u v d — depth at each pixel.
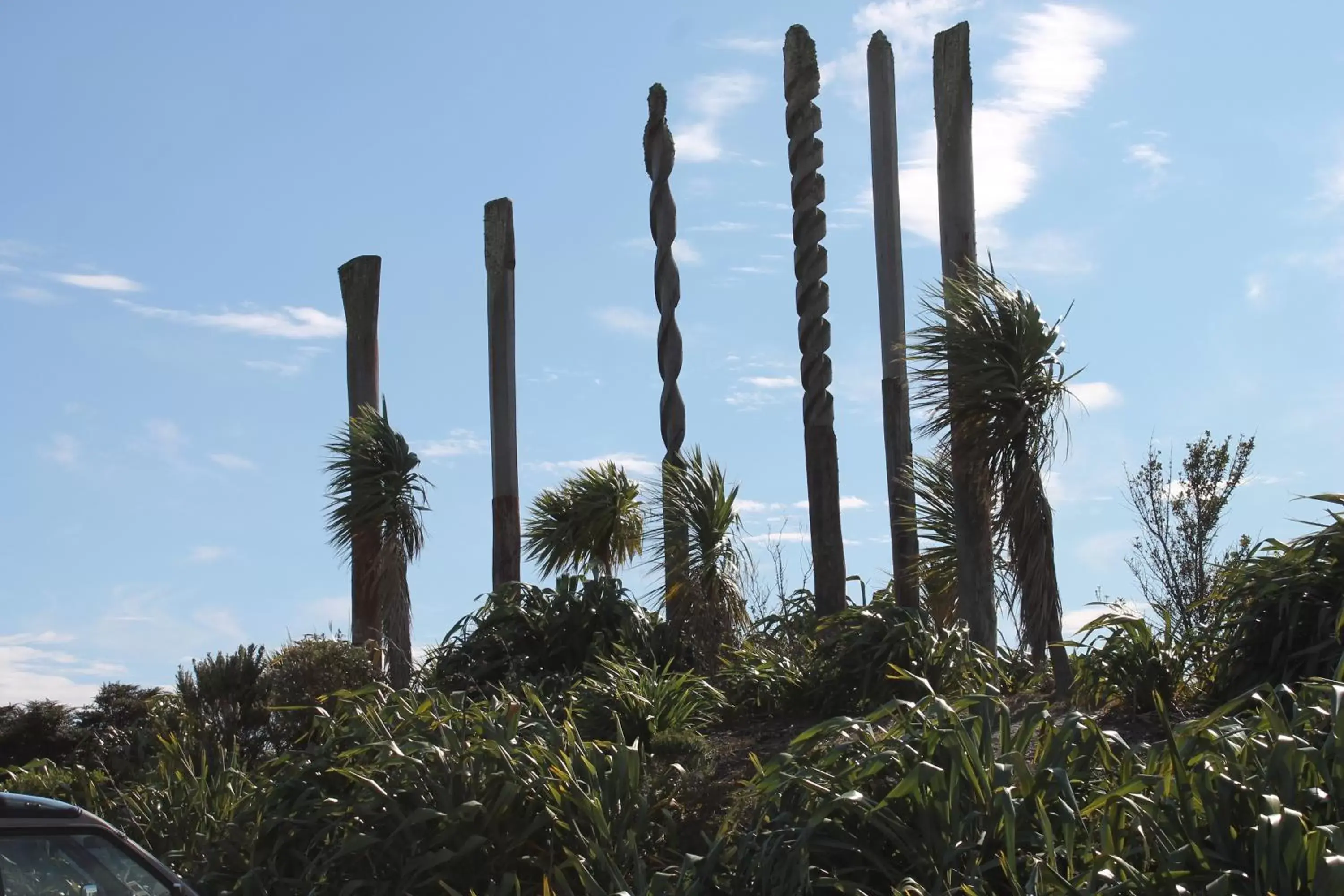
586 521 14.60
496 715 8.49
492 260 15.65
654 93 14.73
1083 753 6.23
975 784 5.98
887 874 5.95
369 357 15.80
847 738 7.10
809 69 13.77
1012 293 10.73
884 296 13.51
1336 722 5.52
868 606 12.05
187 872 8.08
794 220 13.69
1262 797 5.36
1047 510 10.44
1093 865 5.44
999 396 10.31
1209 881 5.25
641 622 12.74
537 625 12.73
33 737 13.12
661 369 14.31
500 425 15.42
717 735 10.52
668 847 7.50
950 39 11.88
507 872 7.24
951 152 11.77
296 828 7.70
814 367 13.41
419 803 7.47
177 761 9.50
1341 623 7.76
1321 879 4.75
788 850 6.10
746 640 12.63
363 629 14.69
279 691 11.43
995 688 6.56
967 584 11.09
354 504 14.57
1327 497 8.66
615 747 7.97
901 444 13.20
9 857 5.32
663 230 14.48
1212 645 9.09
